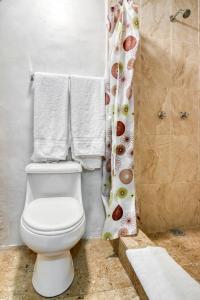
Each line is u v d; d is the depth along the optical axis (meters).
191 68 1.64
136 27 1.22
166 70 1.58
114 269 1.18
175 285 0.91
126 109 1.26
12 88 1.34
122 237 1.26
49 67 1.38
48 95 1.32
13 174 1.37
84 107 1.38
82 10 1.42
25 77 1.35
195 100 1.66
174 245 1.44
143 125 1.56
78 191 1.29
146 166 1.58
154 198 1.61
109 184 1.48
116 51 1.31
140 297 0.97
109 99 1.40
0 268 1.17
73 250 1.35
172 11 1.57
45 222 0.90
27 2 1.34
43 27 1.37
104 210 1.52
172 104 1.61
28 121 1.37
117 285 1.06
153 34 1.54
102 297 0.99
